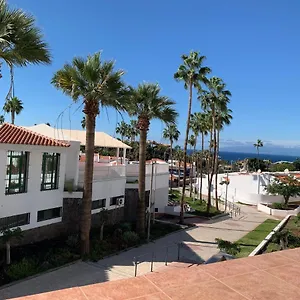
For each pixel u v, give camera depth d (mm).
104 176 27609
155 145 105562
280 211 41875
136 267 18453
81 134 32750
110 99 20641
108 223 28344
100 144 32375
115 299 3246
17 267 17062
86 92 20047
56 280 16766
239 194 50938
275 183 47219
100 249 21938
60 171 23812
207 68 33688
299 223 32875
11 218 20469
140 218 26625
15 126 23156
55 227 23625
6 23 9906
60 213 24047
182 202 33781
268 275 4098
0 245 18703
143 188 26828
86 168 20891
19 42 10148
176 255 22594
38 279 16641
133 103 25406
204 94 42688
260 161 107125
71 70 20031
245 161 106188
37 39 10469
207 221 35844
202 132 62281
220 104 41562
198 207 44375
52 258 19109
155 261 21031
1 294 14680
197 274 4016
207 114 52469
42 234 22609
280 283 3871
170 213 37594
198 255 22906
